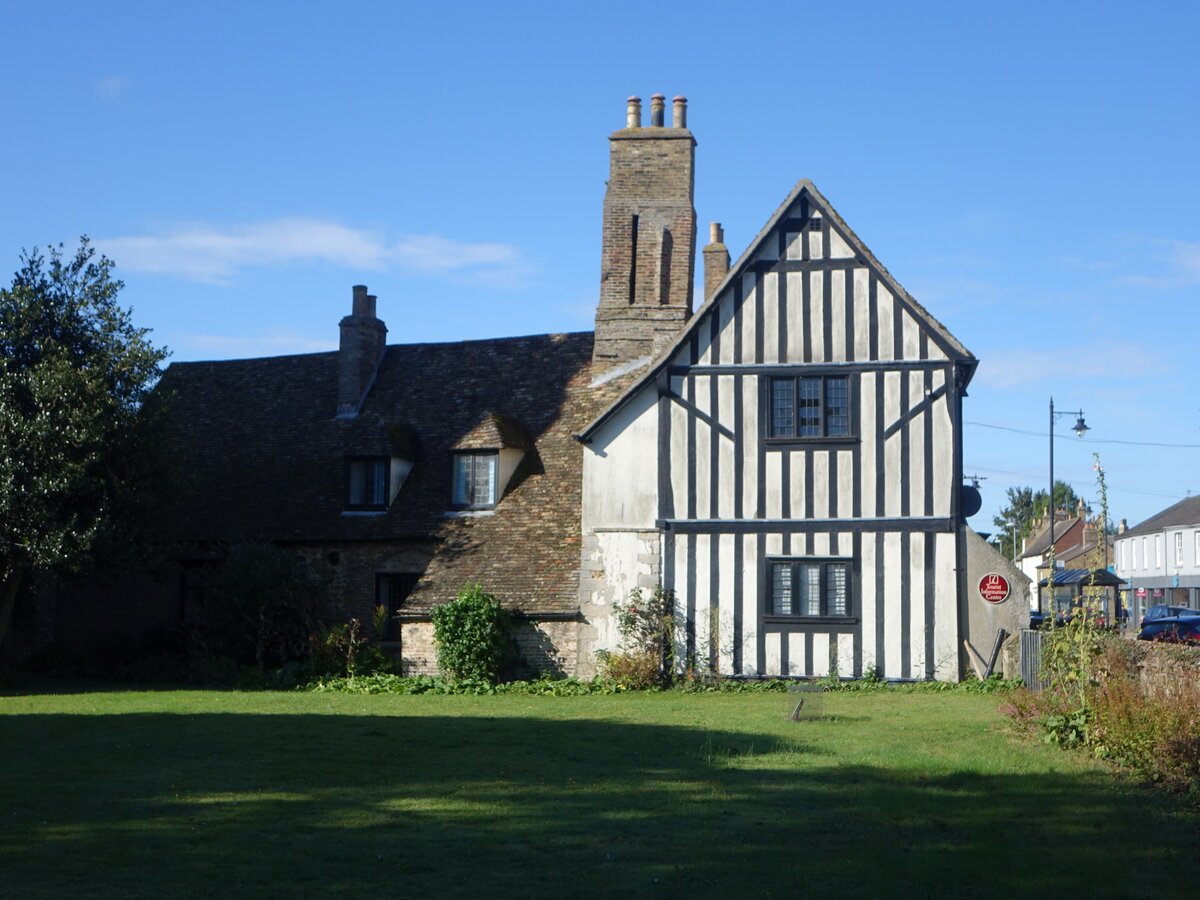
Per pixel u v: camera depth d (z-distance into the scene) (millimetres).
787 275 22078
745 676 21625
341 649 23422
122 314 22781
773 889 7613
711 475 22062
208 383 29984
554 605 22453
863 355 21688
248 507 26422
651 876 7938
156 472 22781
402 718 16250
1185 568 66062
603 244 25375
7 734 14328
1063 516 80938
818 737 14148
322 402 28250
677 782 11211
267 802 10211
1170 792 10578
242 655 24016
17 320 21906
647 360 25078
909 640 21172
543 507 24172
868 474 21531
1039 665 17031
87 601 26828
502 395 26766
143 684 23312
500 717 16516
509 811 9891
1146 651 13578
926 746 13297
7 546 21375
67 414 21188
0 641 22781
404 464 25953
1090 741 12742
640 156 25203
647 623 21922
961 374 21531
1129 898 7441
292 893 7512
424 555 24625
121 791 10633
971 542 21312
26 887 7559
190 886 7625
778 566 21766
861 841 8898
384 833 9109
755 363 22047
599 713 17125
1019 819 9602
